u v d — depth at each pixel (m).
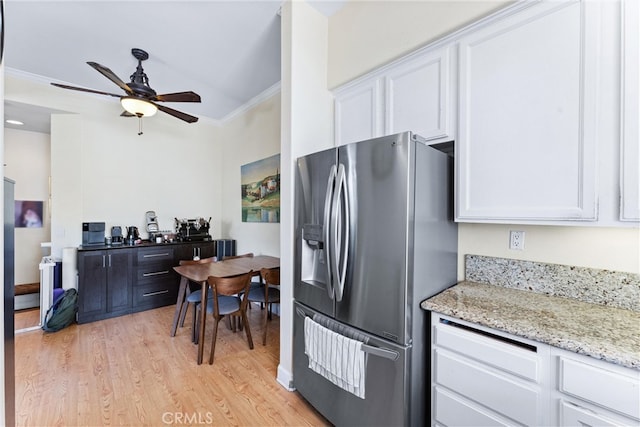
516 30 1.29
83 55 2.79
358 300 1.46
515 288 1.56
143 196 4.09
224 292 2.39
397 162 1.31
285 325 2.06
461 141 1.46
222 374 2.20
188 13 2.21
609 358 0.86
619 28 1.04
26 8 2.15
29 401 1.85
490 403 1.12
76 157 3.56
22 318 3.35
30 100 3.21
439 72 1.59
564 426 0.96
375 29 1.93
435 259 1.51
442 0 1.58
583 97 1.11
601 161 1.07
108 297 3.33
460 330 1.23
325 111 2.22
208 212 4.74
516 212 1.27
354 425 1.48
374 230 1.40
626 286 1.25
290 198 2.01
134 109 2.65
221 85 3.49
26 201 4.02
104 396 1.91
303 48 2.08
